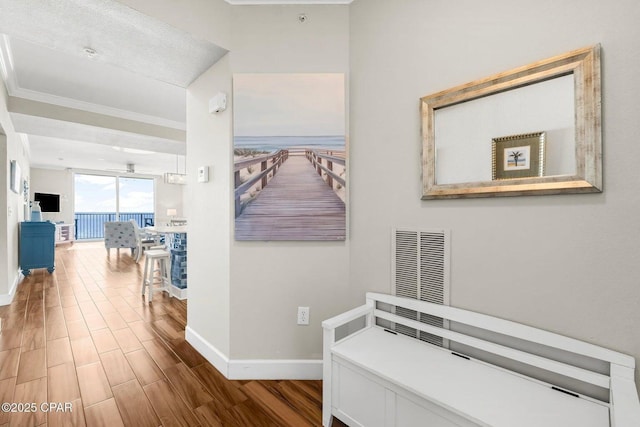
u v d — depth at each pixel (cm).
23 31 176
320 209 188
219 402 169
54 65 285
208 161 215
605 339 110
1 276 330
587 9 112
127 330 263
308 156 187
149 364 207
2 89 296
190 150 240
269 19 190
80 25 170
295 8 190
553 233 121
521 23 128
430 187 154
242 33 191
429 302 158
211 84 212
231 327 193
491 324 135
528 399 111
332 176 188
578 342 114
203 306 222
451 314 147
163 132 452
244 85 188
